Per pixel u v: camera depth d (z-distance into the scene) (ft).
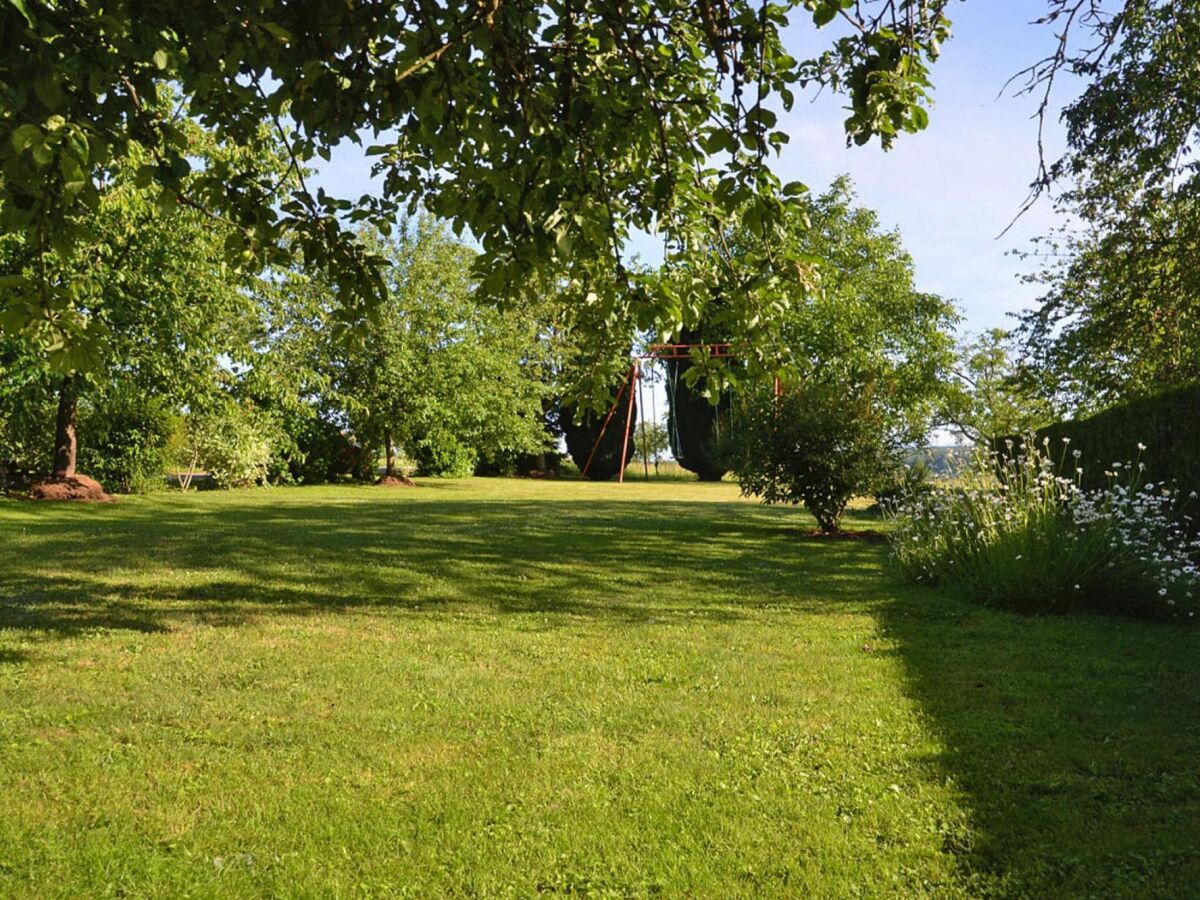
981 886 9.55
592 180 13.32
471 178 13.07
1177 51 24.27
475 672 18.08
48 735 14.32
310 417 80.23
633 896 9.41
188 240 53.06
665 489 91.81
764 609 25.25
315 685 17.10
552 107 13.07
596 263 13.91
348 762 13.20
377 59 13.00
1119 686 16.99
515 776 12.57
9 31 8.40
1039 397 63.98
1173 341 47.44
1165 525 27.43
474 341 91.45
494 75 13.24
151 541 36.68
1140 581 24.18
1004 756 13.26
